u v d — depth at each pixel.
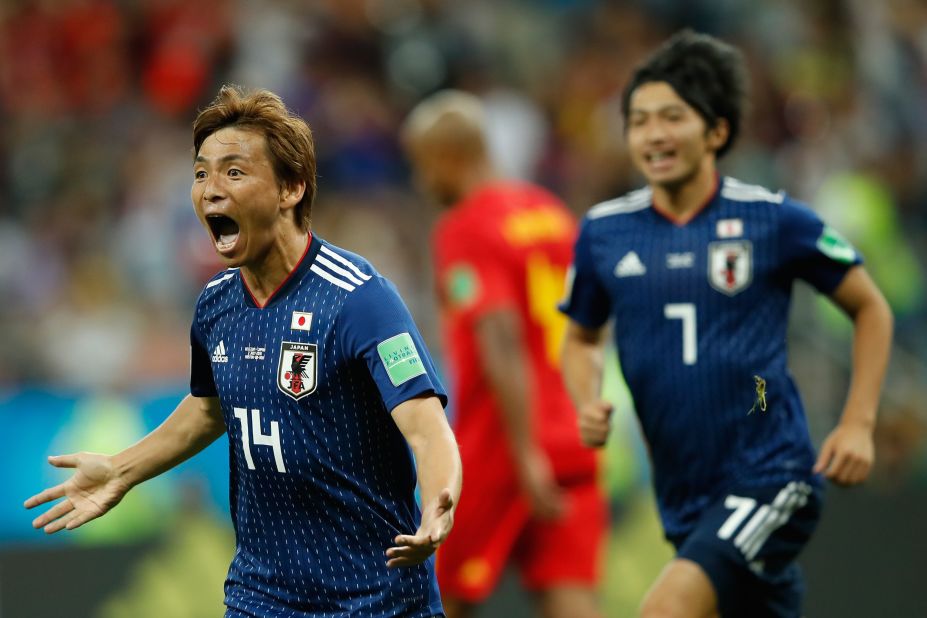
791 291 15.25
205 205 10.83
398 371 10.74
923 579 25.22
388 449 11.20
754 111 41.81
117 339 30.58
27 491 23.84
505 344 18.64
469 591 19.03
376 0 43.12
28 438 24.03
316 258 11.23
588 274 15.91
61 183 38.53
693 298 14.96
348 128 39.69
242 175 10.78
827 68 44.44
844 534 25.00
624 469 24.94
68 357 29.58
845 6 45.19
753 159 39.50
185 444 12.38
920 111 43.44
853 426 14.70
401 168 40.50
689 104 15.13
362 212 37.62
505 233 19.08
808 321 29.66
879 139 41.69
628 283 15.31
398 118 41.31
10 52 41.25
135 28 41.81
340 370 10.91
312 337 10.95
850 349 29.86
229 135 10.83
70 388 25.81
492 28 44.34
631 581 24.47
